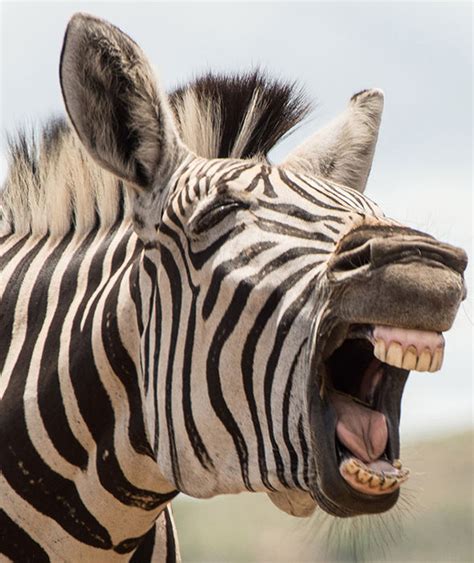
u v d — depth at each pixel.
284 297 14.92
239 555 58.25
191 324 15.70
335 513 14.40
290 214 15.47
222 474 15.50
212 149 17.48
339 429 14.28
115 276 17.22
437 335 13.93
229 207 15.60
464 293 14.09
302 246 15.14
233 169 16.09
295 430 14.68
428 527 56.06
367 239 14.24
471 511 56.59
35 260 18.27
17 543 17.28
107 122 16.59
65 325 17.42
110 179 18.02
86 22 16.41
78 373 17.02
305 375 14.54
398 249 13.90
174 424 15.81
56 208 18.44
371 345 14.79
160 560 18.39
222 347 15.30
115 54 16.56
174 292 15.97
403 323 13.81
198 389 15.56
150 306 16.31
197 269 15.70
